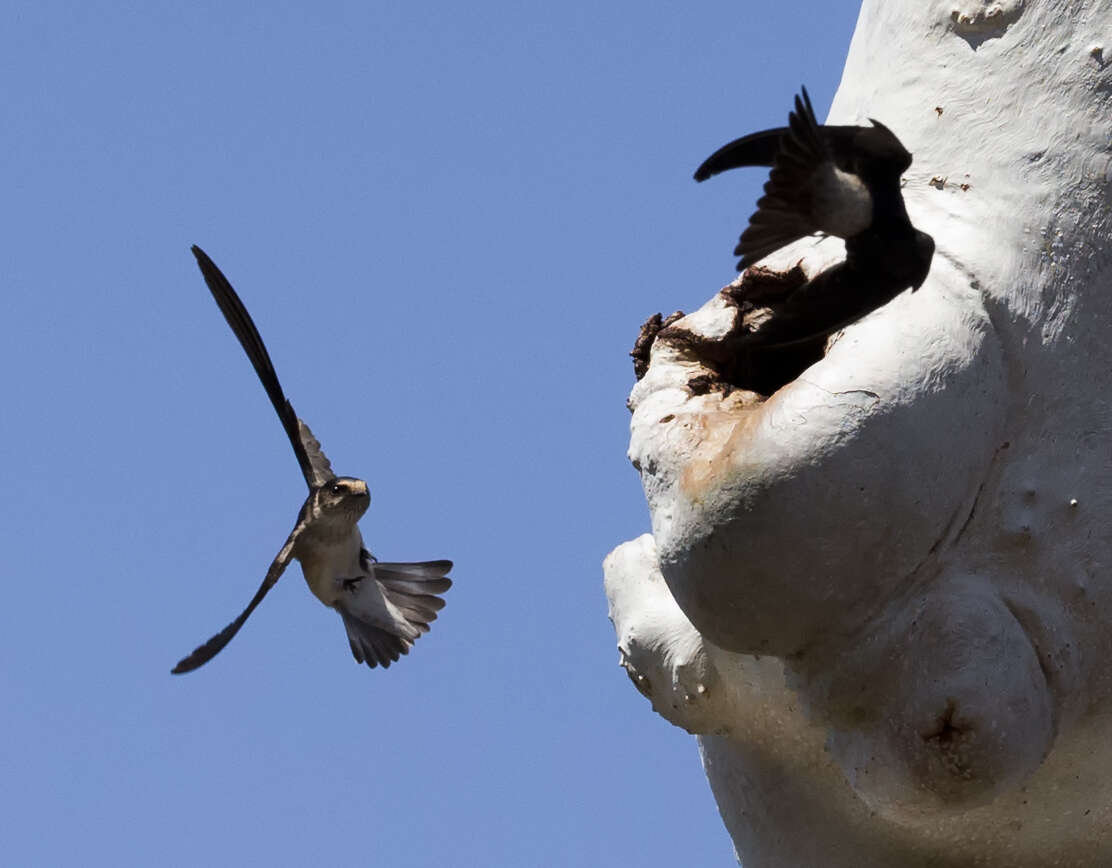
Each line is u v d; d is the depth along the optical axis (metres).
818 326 8.11
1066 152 11.84
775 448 10.87
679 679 12.71
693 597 11.21
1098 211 11.70
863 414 10.88
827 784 12.52
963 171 12.05
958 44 12.47
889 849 12.39
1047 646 11.13
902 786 10.98
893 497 10.86
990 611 10.98
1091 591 11.23
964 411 11.14
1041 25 12.21
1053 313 11.51
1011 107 12.11
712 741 13.29
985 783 10.80
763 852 12.97
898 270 7.93
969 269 11.56
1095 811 11.78
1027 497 11.27
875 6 13.29
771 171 7.80
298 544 12.87
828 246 12.17
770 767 12.82
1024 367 11.44
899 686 10.95
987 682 10.78
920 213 11.95
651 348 12.69
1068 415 11.41
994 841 12.05
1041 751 11.02
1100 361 11.50
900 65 12.68
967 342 11.29
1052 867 12.12
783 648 11.24
